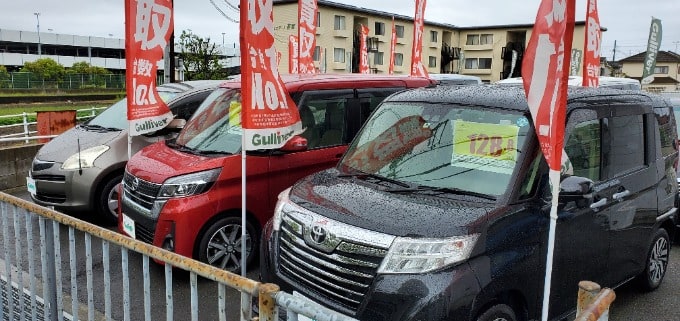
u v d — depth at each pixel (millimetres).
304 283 3215
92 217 6840
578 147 3701
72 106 33875
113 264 5359
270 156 5082
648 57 12023
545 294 3020
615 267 4059
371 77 6215
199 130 5559
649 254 4617
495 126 3578
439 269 2828
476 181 3408
